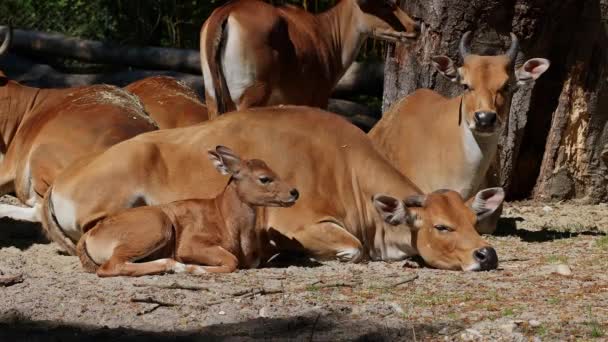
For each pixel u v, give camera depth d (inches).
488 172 742.5
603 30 837.2
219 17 824.3
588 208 848.3
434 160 688.4
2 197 846.5
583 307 498.6
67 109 739.4
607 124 857.5
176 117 827.4
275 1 1208.8
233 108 836.6
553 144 860.6
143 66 1163.9
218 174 624.1
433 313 491.8
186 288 536.7
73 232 626.5
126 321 488.4
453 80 679.7
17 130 773.3
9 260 620.1
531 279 557.3
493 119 656.4
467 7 815.1
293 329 470.3
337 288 539.8
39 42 1171.3
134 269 566.3
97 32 1243.2
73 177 622.8
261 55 832.3
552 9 823.7
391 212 604.4
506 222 775.7
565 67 848.9
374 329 467.5
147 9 1244.5
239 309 499.8
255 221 596.7
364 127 1073.5
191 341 453.7
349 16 893.8
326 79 896.3
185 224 587.2
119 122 724.7
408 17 863.1
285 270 585.0
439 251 594.2
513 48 676.1
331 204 622.5
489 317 483.2
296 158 624.7
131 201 615.2
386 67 885.8
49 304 511.8
